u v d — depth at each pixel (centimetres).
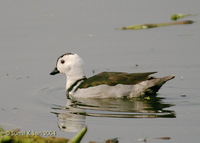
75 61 1575
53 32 2159
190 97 1420
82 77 1573
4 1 2655
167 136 1084
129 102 1395
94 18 2347
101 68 1783
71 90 1538
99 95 1459
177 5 2500
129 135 1098
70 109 1350
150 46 1975
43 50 1958
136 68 1764
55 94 1540
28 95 1523
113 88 1443
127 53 1912
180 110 1288
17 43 2039
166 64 1784
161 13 2375
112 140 1066
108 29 2194
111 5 2564
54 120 1251
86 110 1328
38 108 1375
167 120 1201
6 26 2245
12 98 1491
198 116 1223
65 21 2308
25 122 1237
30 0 2670
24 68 1802
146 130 1130
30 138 905
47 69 1791
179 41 2005
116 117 1245
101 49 1961
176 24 2216
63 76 1753
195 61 1786
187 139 1061
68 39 2067
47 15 2402
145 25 2208
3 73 1752
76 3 2620
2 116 1296
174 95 1448
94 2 2631
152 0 2622
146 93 1429
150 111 1288
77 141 895
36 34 2138
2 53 1936
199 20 2245
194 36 2044
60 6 2567
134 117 1239
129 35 2120
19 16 2389
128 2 2605
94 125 1184
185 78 1634
